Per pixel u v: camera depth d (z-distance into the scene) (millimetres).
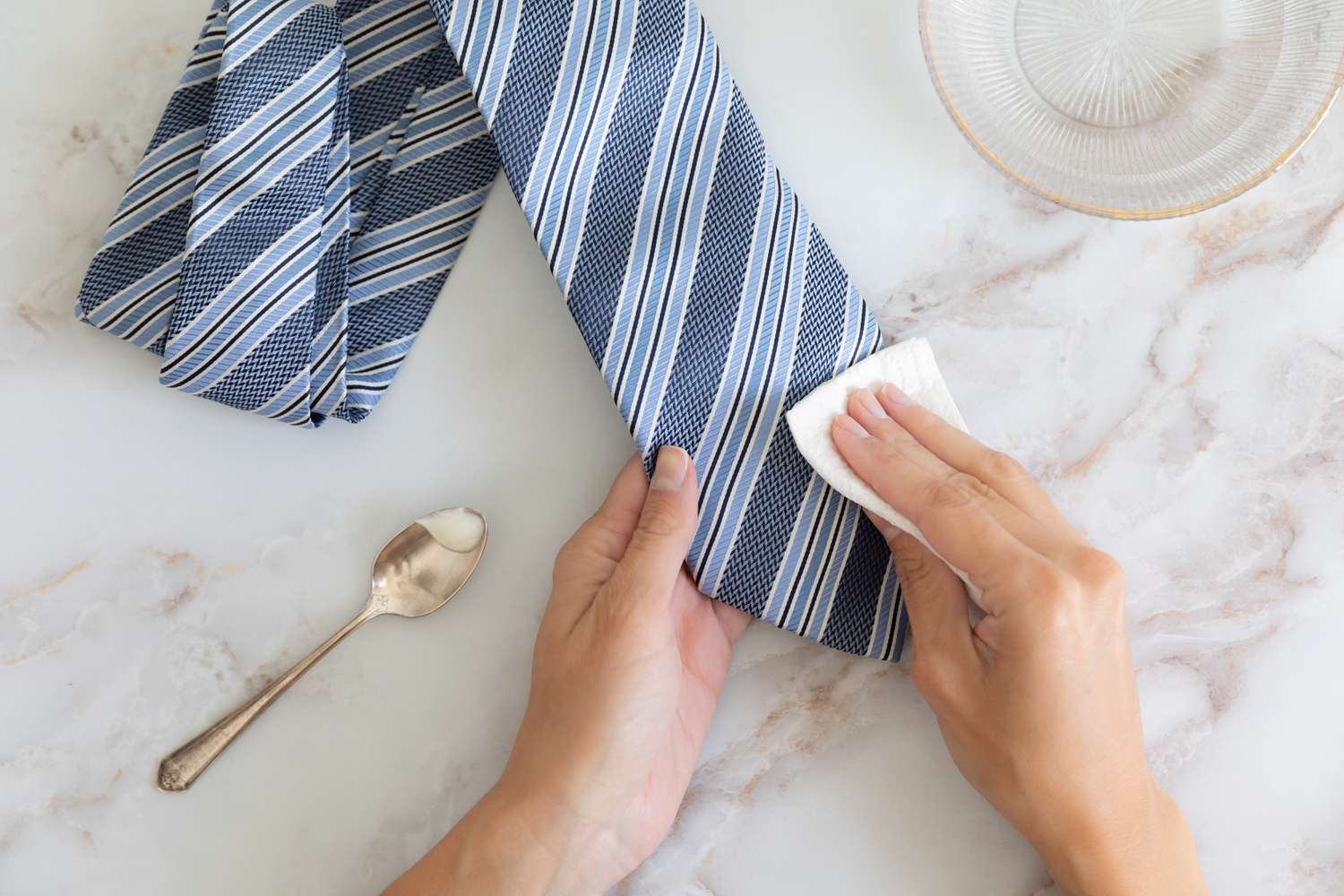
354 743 719
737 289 672
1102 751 619
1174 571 731
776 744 722
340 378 691
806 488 679
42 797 713
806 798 718
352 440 730
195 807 714
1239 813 720
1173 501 730
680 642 697
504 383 729
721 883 716
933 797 713
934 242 731
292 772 717
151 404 731
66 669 721
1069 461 731
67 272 732
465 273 730
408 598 714
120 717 719
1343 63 654
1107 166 697
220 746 703
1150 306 729
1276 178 722
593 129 667
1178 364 729
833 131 732
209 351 669
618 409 715
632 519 681
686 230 672
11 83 733
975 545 609
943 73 692
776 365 673
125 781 715
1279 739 720
